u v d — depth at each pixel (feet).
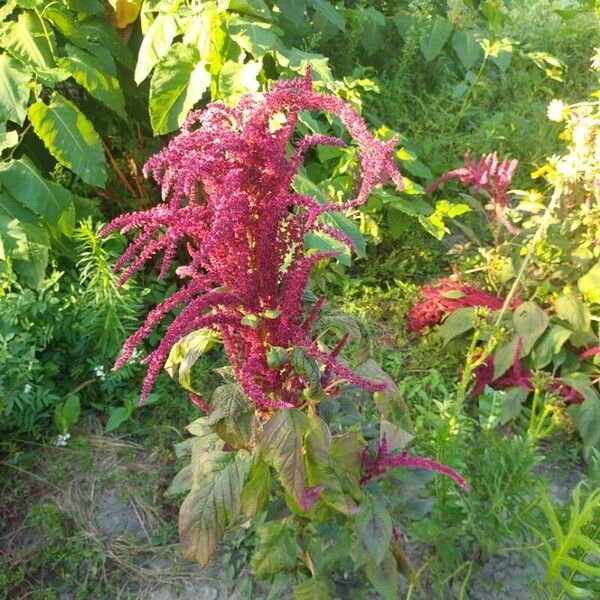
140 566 3.58
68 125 4.58
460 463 3.33
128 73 5.50
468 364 3.64
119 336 4.41
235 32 4.66
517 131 6.93
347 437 2.68
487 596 3.35
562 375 4.55
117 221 2.17
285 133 2.09
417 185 5.45
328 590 2.98
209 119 2.16
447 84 6.97
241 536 3.59
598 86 8.13
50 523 3.69
